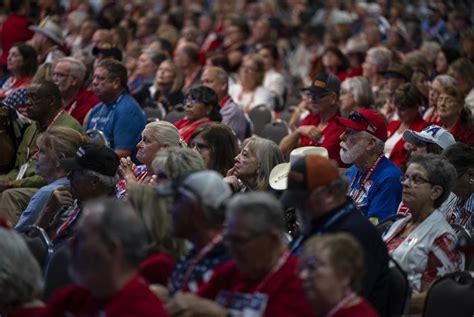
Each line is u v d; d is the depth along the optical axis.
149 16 46.38
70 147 17.47
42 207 17.03
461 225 15.73
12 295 11.33
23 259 11.45
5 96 27.94
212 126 17.53
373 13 47.88
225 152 17.42
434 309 13.32
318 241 10.30
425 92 26.75
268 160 17.03
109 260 10.37
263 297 10.77
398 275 13.02
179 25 47.44
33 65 28.45
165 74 28.89
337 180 12.49
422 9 48.22
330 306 10.24
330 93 22.31
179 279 11.73
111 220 10.41
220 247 11.56
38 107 21.78
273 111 30.25
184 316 10.74
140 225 10.62
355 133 17.55
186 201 11.58
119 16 44.25
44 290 13.73
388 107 26.64
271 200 10.72
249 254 10.66
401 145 22.14
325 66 32.19
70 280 13.61
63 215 16.31
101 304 10.57
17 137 21.72
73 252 10.54
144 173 18.45
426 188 14.38
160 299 11.01
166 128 17.84
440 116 22.52
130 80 32.97
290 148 22.11
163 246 12.37
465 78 27.16
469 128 22.52
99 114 23.48
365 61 31.02
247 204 10.62
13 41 35.28
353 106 24.55
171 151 13.55
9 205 19.92
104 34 34.00
